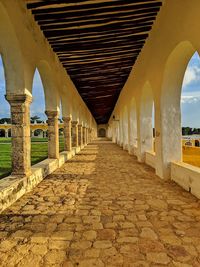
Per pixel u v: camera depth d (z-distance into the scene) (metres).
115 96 16.97
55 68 7.70
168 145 5.84
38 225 3.14
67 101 10.63
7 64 4.73
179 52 4.85
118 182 5.68
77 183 5.64
